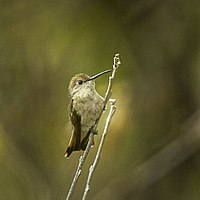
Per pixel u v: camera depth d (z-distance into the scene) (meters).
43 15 11.84
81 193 12.33
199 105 12.06
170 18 11.96
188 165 12.36
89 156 11.86
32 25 11.85
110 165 11.86
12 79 11.95
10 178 12.04
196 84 11.98
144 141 11.72
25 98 11.99
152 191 12.32
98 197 12.16
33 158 12.12
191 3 11.89
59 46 11.70
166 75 11.86
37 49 11.78
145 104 11.59
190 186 12.36
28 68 11.86
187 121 12.11
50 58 11.75
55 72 11.77
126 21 11.85
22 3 11.88
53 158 12.17
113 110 6.78
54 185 12.19
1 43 11.88
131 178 12.05
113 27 11.77
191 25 11.93
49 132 12.07
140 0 11.88
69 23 11.74
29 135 12.07
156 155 12.01
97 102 7.59
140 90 11.61
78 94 7.60
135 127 11.50
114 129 11.17
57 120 12.05
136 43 11.81
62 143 12.09
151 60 11.82
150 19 11.95
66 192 12.25
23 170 12.07
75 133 7.70
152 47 11.86
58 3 11.84
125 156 11.77
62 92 11.90
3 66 11.91
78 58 11.61
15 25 11.88
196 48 11.95
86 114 7.57
